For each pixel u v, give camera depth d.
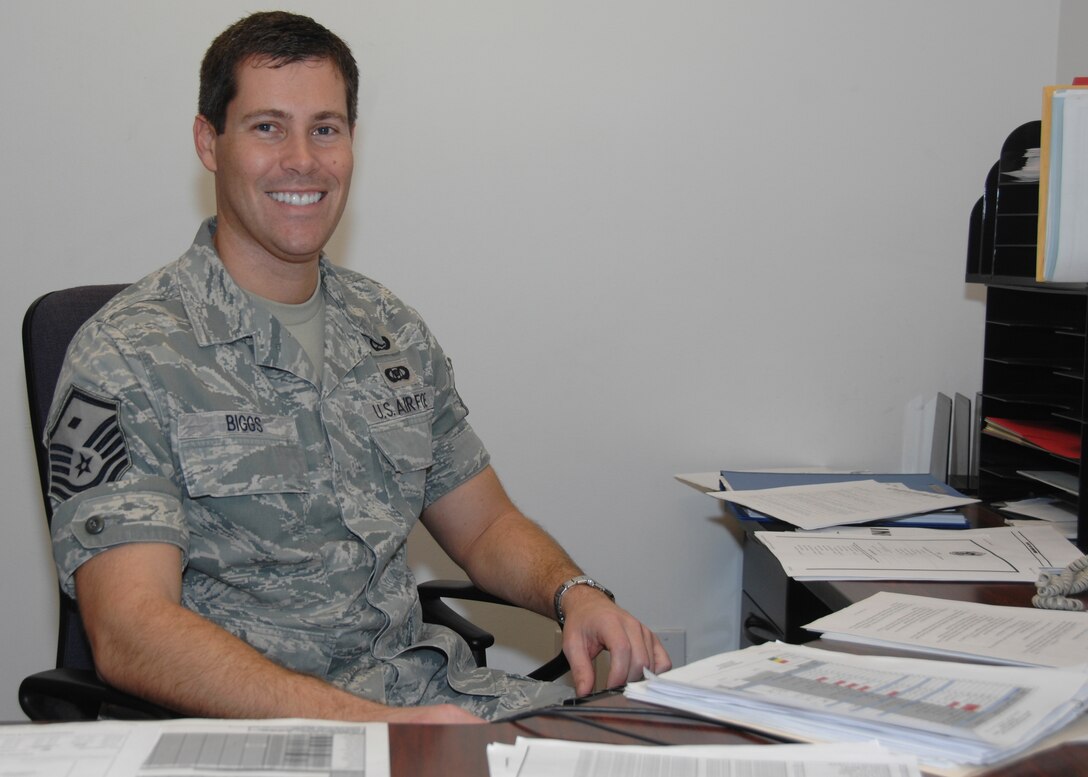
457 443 1.59
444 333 2.04
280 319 1.41
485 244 2.03
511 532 1.54
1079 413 1.68
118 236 1.97
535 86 2.00
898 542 1.44
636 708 0.91
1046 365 1.78
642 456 2.12
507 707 1.34
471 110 2.00
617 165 2.04
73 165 1.94
